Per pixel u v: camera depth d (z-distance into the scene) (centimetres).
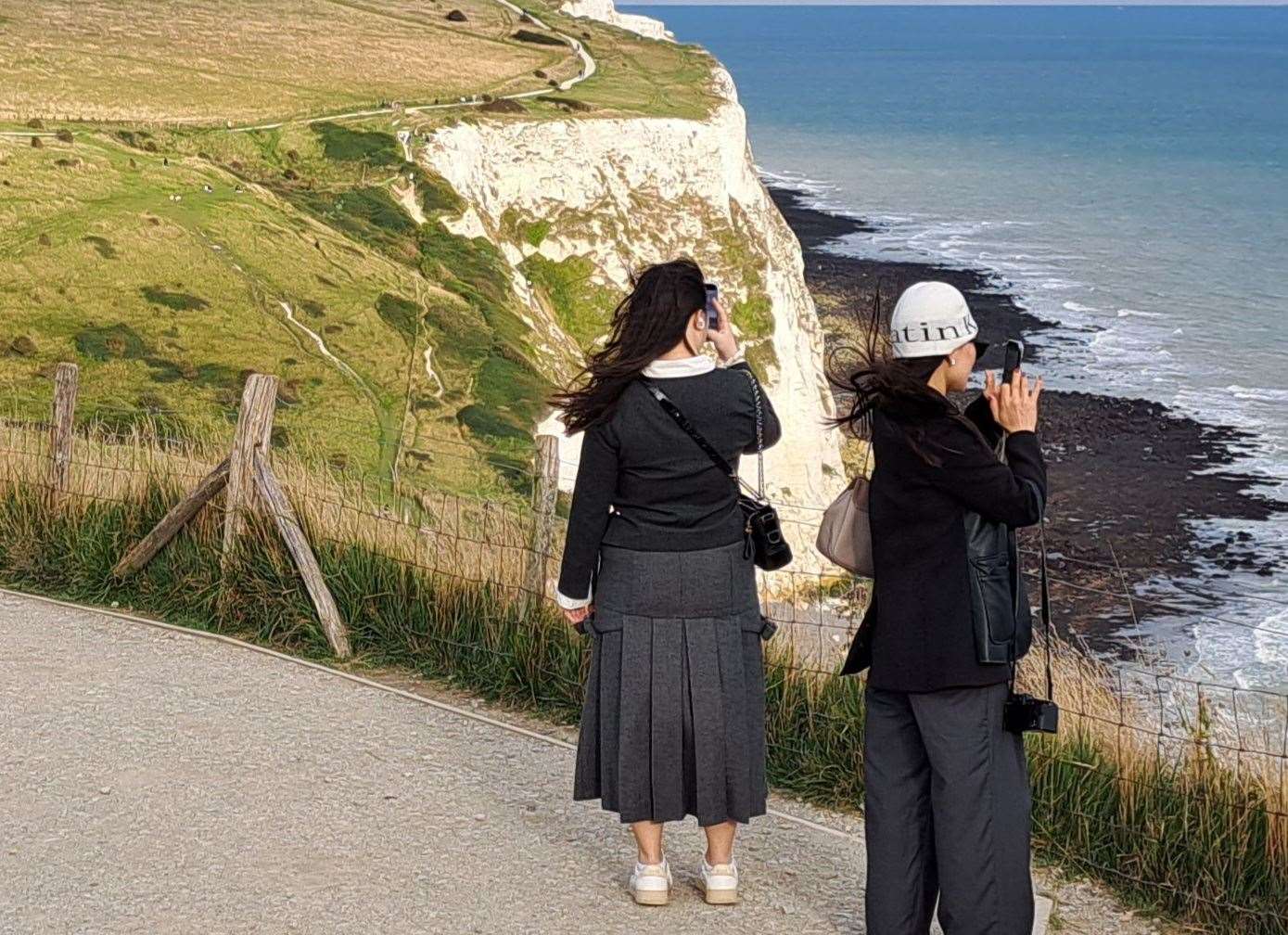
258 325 3753
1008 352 418
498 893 478
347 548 754
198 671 690
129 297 3741
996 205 10400
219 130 5644
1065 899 505
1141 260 8056
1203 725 555
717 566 452
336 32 8662
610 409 441
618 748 460
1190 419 4797
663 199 5872
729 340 454
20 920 449
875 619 430
